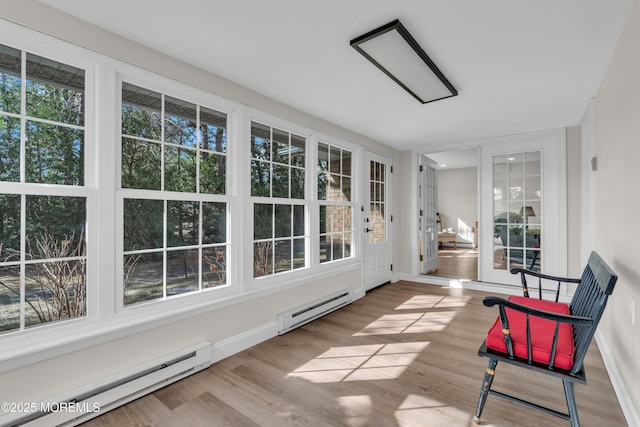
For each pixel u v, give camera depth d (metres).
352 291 3.68
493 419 1.59
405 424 1.56
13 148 1.44
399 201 4.92
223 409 1.68
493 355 1.48
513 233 4.01
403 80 2.26
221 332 2.26
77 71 1.64
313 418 1.61
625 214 1.70
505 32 1.70
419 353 2.33
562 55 1.94
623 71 1.69
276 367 2.13
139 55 1.83
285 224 2.88
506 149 4.02
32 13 1.45
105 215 1.69
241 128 2.42
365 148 4.02
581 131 3.41
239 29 1.69
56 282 1.56
